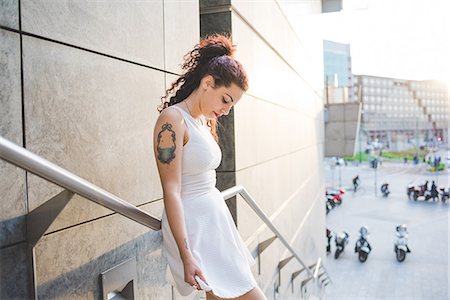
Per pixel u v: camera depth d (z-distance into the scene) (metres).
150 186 2.31
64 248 1.68
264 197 4.80
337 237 14.69
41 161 1.29
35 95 1.56
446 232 17.91
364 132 57.56
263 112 4.84
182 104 1.71
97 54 1.90
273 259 5.06
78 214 1.75
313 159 10.14
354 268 13.33
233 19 3.74
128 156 2.11
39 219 1.49
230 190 2.88
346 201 27.52
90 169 1.84
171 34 2.59
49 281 1.61
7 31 1.46
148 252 2.25
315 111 10.91
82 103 1.80
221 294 1.63
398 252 13.84
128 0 2.14
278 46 5.70
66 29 1.71
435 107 84.56
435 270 12.66
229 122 3.71
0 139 1.17
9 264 1.45
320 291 8.64
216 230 1.70
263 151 4.80
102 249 1.89
